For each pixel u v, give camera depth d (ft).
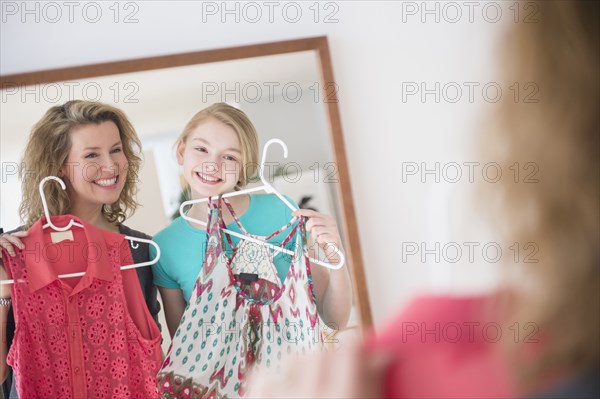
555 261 1.25
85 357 5.72
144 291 6.19
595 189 1.22
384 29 7.02
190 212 6.35
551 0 1.28
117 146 6.31
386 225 6.98
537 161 1.27
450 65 7.07
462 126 7.04
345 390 1.77
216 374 5.82
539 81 1.28
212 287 5.90
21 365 5.46
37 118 6.26
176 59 6.49
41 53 6.49
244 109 6.55
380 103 7.00
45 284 5.59
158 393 5.73
